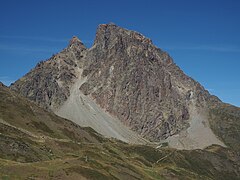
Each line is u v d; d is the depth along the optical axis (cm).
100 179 14875
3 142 19588
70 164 15325
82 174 14575
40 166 14575
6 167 13738
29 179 13038
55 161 15712
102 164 17312
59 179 13762
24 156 19225
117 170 17688
